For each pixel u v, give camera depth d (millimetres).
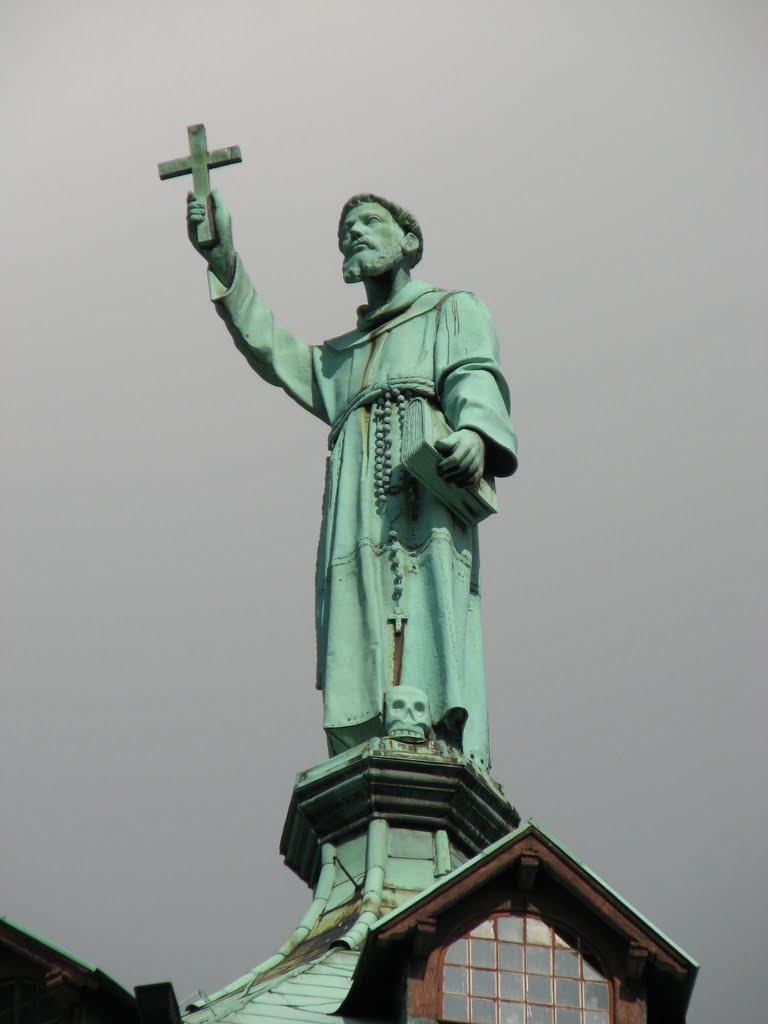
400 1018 57094
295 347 72812
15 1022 57375
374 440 70312
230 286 72500
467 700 68312
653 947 57219
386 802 66625
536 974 57219
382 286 72938
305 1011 59844
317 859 68062
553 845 57656
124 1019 57844
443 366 70688
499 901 57656
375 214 72938
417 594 68625
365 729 67688
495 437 69125
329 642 68562
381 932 57344
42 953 57375
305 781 67312
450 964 57219
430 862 66250
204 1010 60594
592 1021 56938
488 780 67250
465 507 69312
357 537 69312
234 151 73125
